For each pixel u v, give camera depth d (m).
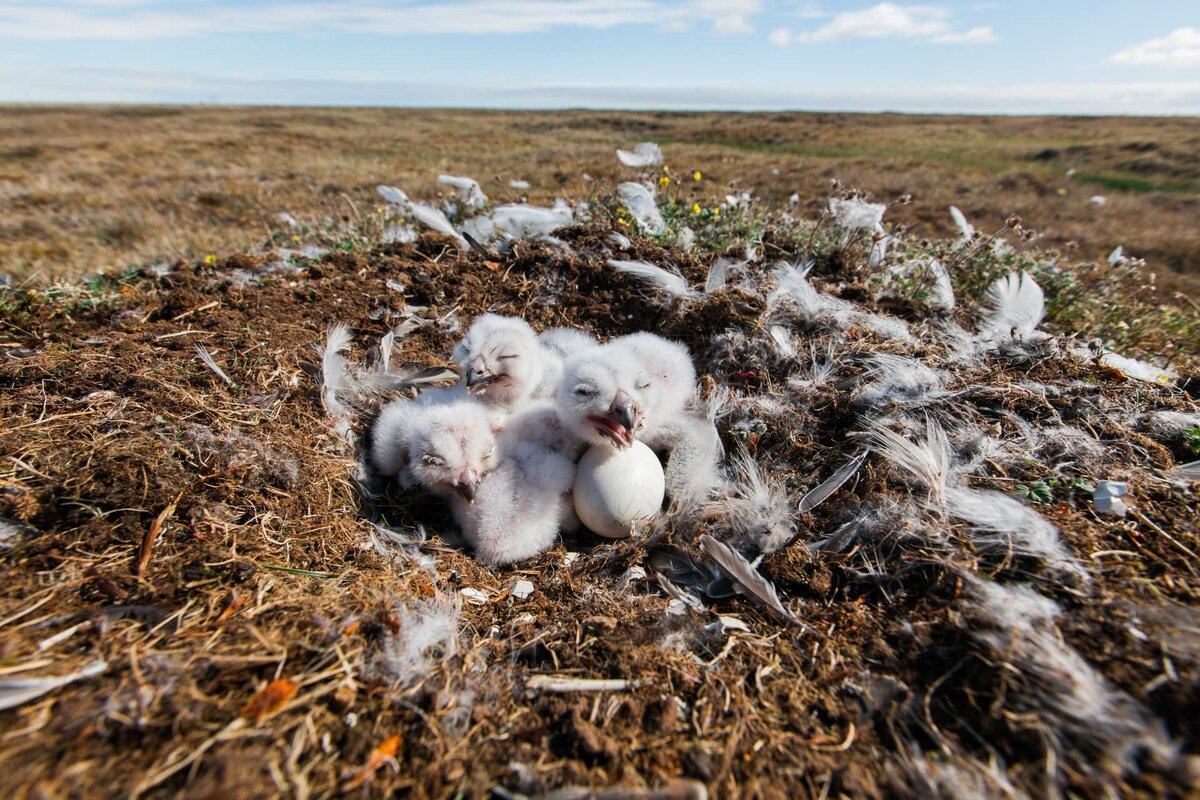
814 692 0.19
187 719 0.16
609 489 0.28
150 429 0.26
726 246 0.48
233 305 0.40
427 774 0.16
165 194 1.03
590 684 0.19
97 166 1.39
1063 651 0.18
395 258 0.47
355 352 0.37
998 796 0.16
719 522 0.27
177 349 0.34
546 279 0.43
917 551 0.23
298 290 0.42
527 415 0.32
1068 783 0.16
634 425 0.27
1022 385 0.31
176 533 0.22
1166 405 0.29
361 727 0.17
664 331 0.39
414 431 0.28
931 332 0.38
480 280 0.44
